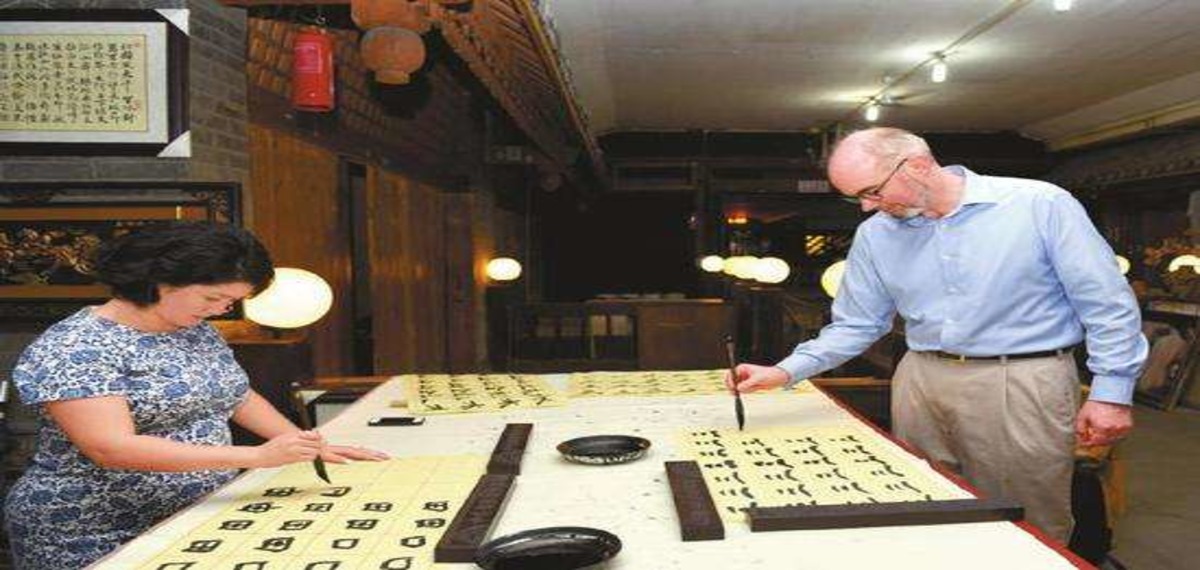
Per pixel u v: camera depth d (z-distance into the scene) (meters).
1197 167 8.15
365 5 2.81
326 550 1.38
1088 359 2.07
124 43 3.05
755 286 8.95
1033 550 1.34
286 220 3.97
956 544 1.37
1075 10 5.48
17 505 1.75
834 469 1.78
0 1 3.06
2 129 3.07
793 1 5.27
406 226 6.09
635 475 1.79
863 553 1.34
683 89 8.21
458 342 7.63
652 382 2.86
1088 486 3.06
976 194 2.10
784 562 1.31
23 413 3.08
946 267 2.16
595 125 10.23
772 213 12.60
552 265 13.09
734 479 1.71
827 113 9.70
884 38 6.18
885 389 3.44
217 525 1.49
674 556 1.34
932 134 11.04
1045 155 10.97
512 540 1.34
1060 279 2.05
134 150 3.07
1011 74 7.48
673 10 5.44
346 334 4.82
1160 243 9.13
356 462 1.88
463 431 2.20
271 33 3.76
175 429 1.81
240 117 3.48
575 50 6.40
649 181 11.30
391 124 5.61
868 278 2.37
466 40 3.47
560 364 7.95
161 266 1.63
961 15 5.57
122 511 1.76
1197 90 7.66
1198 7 5.44
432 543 1.40
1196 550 3.72
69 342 1.67
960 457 2.28
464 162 7.56
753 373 2.28
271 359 3.02
